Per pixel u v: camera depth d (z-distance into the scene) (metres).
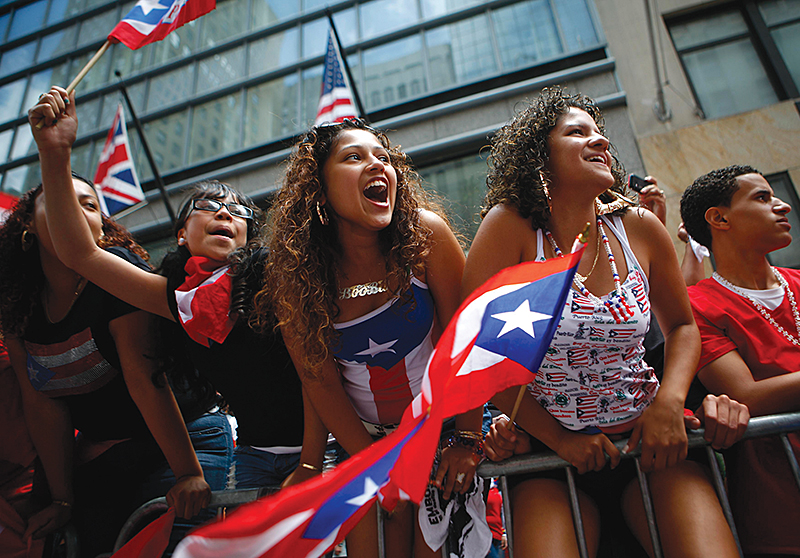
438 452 1.66
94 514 2.09
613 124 6.25
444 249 1.68
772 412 1.59
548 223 1.60
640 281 1.52
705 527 1.30
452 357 1.19
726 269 1.99
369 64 8.88
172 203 8.78
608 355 1.47
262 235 2.11
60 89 1.90
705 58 6.46
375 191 1.59
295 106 9.23
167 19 2.44
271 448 1.91
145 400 1.94
